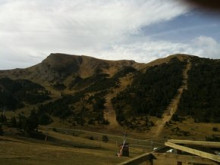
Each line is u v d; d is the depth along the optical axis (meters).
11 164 17.09
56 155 22.67
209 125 95.06
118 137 85.19
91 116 115.81
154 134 93.69
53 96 181.12
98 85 162.62
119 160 24.41
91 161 21.97
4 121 56.09
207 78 125.50
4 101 151.62
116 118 109.94
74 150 28.97
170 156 8.02
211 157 7.36
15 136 44.56
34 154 21.89
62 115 120.12
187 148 8.07
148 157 7.89
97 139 75.62
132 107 117.00
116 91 138.12
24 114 135.62
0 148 23.11
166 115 106.50
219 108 103.56
